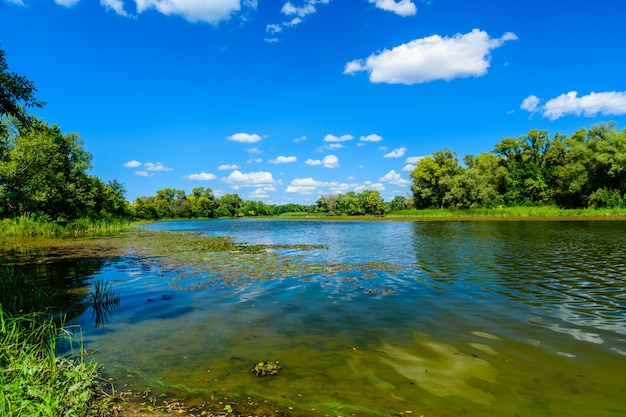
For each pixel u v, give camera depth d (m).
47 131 45.94
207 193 169.50
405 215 96.94
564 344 8.00
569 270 16.27
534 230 38.88
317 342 8.40
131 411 5.64
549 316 9.94
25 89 19.17
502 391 6.09
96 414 5.49
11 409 5.05
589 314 10.07
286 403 5.84
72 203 52.97
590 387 6.18
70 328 9.46
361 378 6.64
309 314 10.49
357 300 11.90
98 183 70.38
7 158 39.72
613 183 71.31
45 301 12.03
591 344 7.98
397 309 10.81
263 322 9.84
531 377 6.55
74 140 54.97
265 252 25.00
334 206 152.62
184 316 10.43
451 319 9.82
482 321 9.62
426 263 18.98
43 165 44.97
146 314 10.64
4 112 19.77
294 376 6.76
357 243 30.58
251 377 6.74
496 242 28.12
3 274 13.08
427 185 110.19
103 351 7.97
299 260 20.92
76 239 37.31
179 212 148.50
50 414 5.07
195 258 22.16
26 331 8.35
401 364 7.18
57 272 17.55
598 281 14.09
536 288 13.08
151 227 70.19
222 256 23.02
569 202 81.31
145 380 6.64
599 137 74.06
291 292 13.12
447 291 12.86
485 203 89.88
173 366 7.21
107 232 50.09
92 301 12.07
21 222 41.53
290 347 8.13
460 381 6.46
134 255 23.80
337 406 5.72
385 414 5.48
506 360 7.26
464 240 30.44
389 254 22.97
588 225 44.94
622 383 6.29
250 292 13.18
